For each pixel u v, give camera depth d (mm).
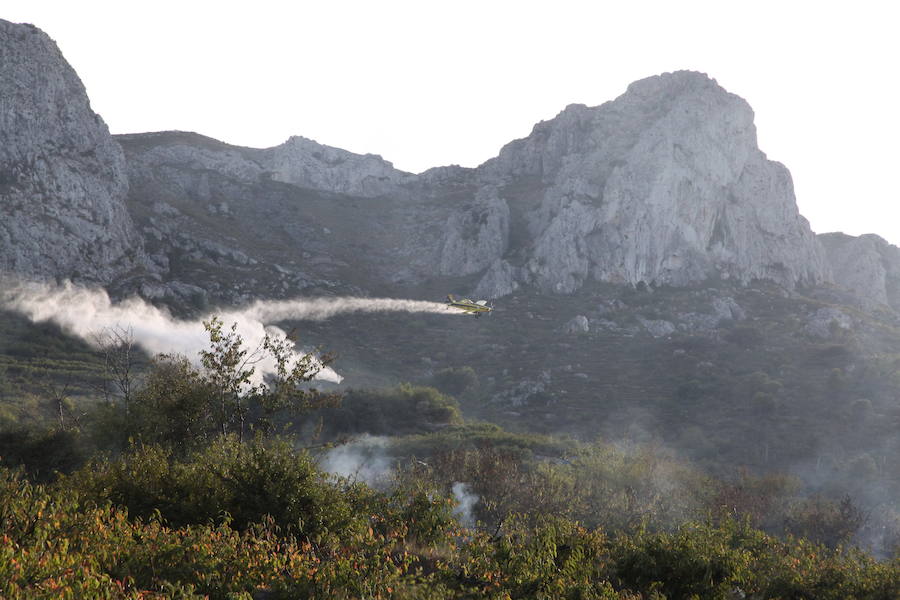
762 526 33875
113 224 130375
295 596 9367
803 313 150000
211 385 22734
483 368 133875
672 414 111188
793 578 14188
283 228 188625
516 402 118062
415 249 192750
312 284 159125
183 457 20719
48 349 91875
